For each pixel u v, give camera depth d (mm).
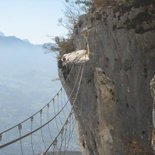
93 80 24891
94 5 25156
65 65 28656
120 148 22016
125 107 21672
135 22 20656
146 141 20125
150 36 20031
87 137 26750
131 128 21266
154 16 20156
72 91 26672
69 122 28188
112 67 22609
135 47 20672
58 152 23344
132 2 21062
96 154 25812
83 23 28438
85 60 25734
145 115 20125
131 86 21062
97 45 24094
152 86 15953
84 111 26203
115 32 22000
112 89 22609
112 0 22703
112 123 22609
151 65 19875
